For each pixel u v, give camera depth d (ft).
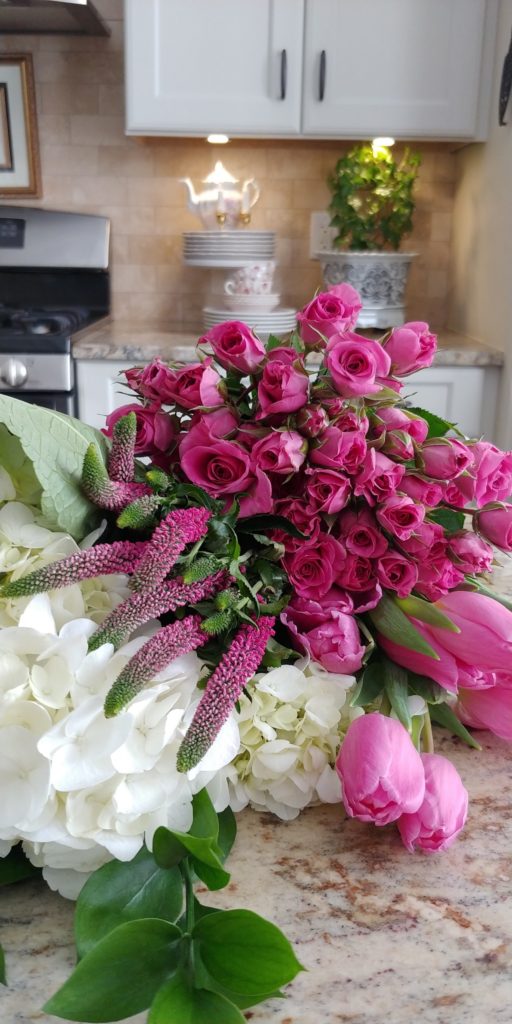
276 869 1.30
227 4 5.38
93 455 1.33
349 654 1.42
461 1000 1.06
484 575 1.84
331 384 1.48
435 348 1.61
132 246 6.59
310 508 1.44
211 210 5.86
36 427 1.37
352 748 1.28
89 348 5.25
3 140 6.31
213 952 1.01
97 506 1.44
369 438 1.50
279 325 5.74
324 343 1.58
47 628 1.24
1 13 5.53
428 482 1.48
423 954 1.13
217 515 1.37
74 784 1.12
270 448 1.41
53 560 1.35
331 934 1.16
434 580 1.49
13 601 1.28
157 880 1.17
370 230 5.79
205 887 1.25
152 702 1.21
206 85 5.52
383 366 1.49
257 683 1.36
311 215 6.49
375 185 5.74
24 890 1.26
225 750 1.23
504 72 5.19
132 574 1.30
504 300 5.32
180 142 6.35
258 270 5.69
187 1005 0.96
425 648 1.36
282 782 1.40
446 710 1.59
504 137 5.30
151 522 1.39
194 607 1.30
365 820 1.27
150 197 6.48
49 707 1.17
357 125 5.59
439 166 6.45
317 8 5.38
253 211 6.52
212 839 1.04
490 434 5.52
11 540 1.34
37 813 1.11
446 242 6.61
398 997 1.06
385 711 1.45
